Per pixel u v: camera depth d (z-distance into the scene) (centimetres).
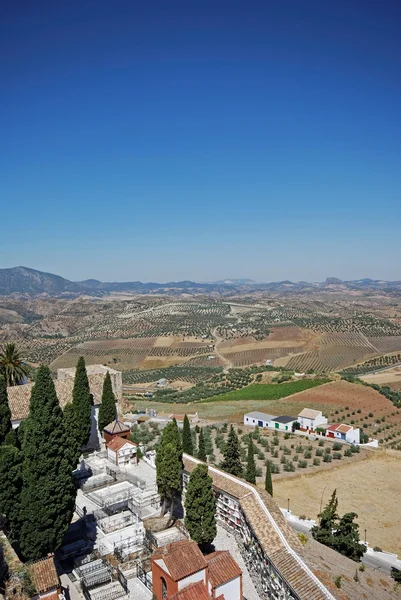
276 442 9431
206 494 4044
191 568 3256
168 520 4569
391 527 6331
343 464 8369
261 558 3800
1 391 4422
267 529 3897
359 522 6431
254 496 4406
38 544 3659
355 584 4319
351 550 5147
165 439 4622
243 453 8569
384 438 10375
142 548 4125
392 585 4603
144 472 5853
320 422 10688
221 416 11906
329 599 3156
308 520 5950
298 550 3766
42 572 3241
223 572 3397
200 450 6219
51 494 3697
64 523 3794
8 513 3703
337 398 13088
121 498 5012
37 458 3675
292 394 13875
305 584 3288
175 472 4500
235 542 4394
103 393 6850
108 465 5994
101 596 3553
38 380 3822
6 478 3678
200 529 4003
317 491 7288
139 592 3622
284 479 7562
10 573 3139
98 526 4550
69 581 3756
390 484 7662
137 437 8112
